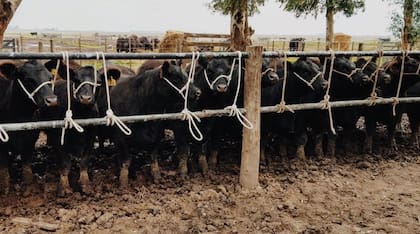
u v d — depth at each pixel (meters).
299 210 5.23
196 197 5.45
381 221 4.97
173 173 6.45
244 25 17.14
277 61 7.79
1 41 7.09
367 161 7.38
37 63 5.07
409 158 7.65
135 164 6.82
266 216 5.05
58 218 4.81
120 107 6.06
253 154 5.79
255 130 5.74
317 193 5.77
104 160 7.00
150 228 4.64
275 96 7.02
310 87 6.77
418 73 7.43
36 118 5.82
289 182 6.21
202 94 6.52
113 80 6.32
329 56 6.48
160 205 5.27
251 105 5.67
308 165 7.02
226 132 7.37
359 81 7.20
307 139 7.98
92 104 5.34
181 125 6.29
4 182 5.50
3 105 5.42
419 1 17.36
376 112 7.75
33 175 6.14
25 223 4.59
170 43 17.70
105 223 4.71
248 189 5.80
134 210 5.05
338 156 7.66
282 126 7.13
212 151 6.88
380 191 5.96
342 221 4.97
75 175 6.25
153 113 6.05
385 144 8.41
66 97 5.56
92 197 5.51
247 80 5.65
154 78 5.84
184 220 4.91
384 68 7.93
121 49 22.95
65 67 5.24
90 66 5.34
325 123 7.43
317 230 4.70
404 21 17.77
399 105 7.90
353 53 6.61
